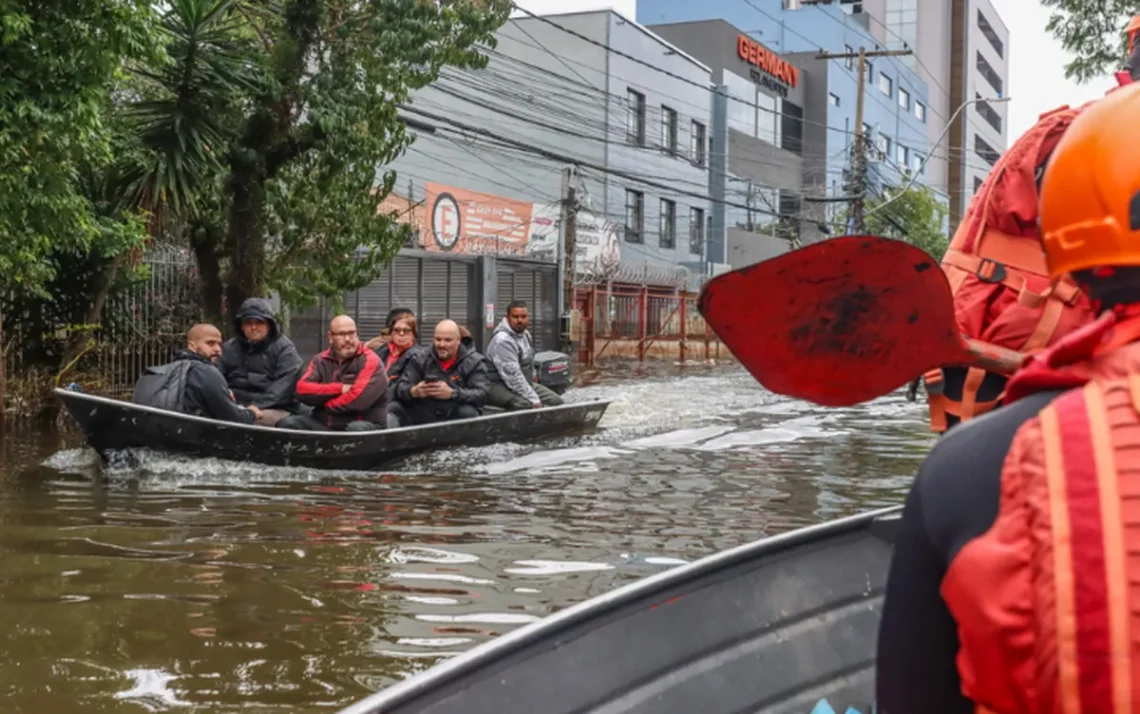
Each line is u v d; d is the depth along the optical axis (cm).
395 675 376
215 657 391
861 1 6444
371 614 448
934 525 111
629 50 3016
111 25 892
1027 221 276
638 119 3119
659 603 234
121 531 601
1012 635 102
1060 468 101
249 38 1423
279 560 539
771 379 172
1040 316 271
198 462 803
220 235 1341
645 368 2417
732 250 3700
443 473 841
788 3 5144
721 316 166
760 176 3891
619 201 3023
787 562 259
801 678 238
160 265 1435
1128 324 110
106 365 1348
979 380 273
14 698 347
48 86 884
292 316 1797
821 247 158
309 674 375
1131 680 94
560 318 2447
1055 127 274
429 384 976
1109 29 1352
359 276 1451
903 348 172
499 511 680
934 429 286
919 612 113
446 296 2141
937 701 114
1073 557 98
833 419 1252
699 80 3472
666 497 737
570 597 478
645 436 1076
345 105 1301
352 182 1367
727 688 228
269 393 940
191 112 1227
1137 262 108
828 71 4416
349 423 895
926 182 6016
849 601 259
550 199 2892
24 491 725
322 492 742
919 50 6562
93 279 1262
